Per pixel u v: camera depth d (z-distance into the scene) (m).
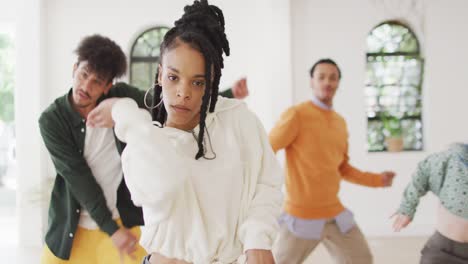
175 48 0.99
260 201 1.06
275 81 5.84
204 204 1.02
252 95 6.07
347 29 5.93
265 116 6.02
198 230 1.01
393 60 6.22
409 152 5.91
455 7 5.93
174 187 0.96
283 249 2.64
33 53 5.55
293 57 5.93
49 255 1.94
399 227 2.45
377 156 5.92
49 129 1.86
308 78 5.93
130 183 1.00
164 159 0.97
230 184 1.03
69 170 1.85
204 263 1.04
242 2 6.09
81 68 1.81
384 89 6.24
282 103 5.84
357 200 5.86
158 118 1.12
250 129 1.11
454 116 5.94
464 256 2.22
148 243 1.05
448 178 2.26
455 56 5.94
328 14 5.93
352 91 5.93
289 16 5.82
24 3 5.53
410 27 6.16
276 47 5.84
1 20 6.00
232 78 6.09
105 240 1.92
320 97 2.73
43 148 5.60
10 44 11.28
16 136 5.52
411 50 6.20
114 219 1.95
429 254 2.33
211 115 1.08
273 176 1.11
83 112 1.91
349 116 5.93
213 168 1.02
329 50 5.93
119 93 1.98
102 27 6.06
